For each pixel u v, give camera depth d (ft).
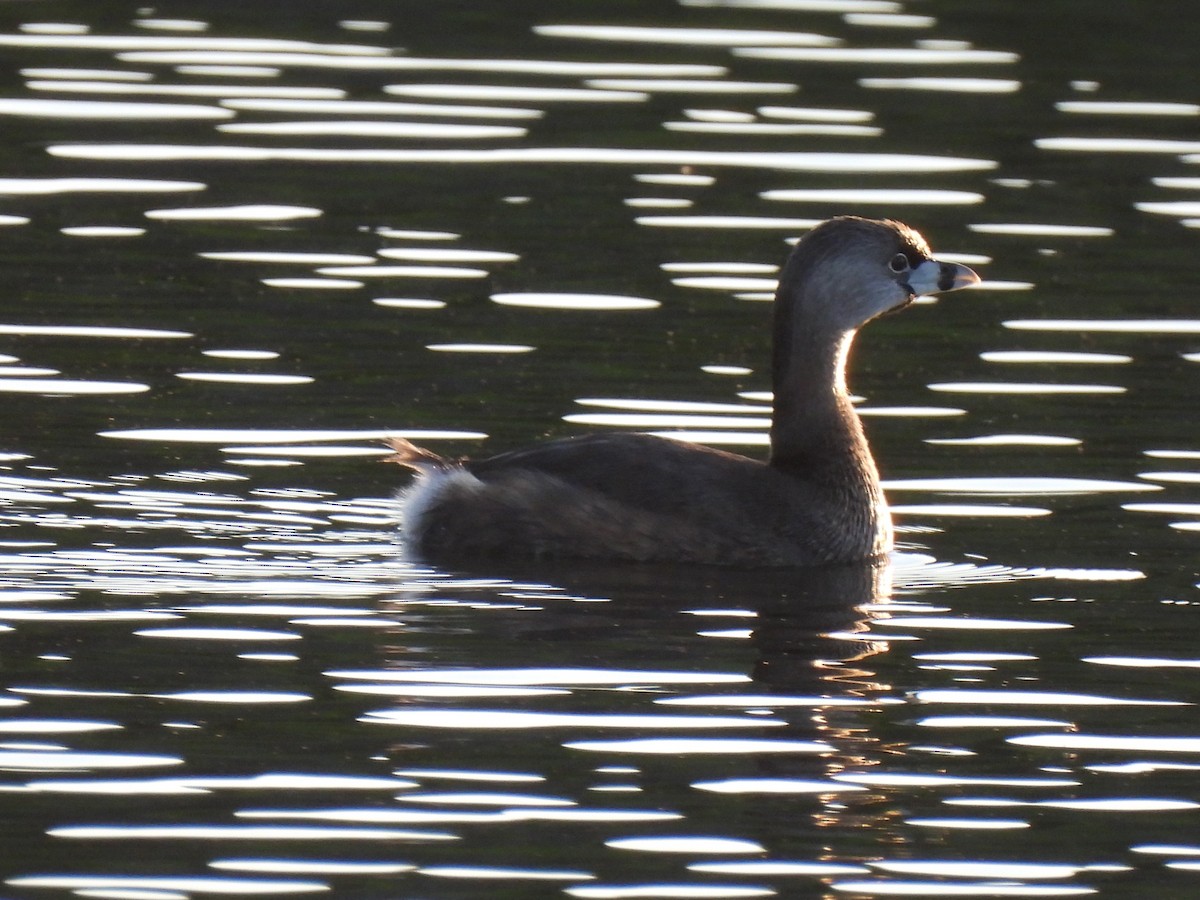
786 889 29.25
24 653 37.14
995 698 36.37
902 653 38.58
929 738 34.55
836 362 46.93
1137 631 39.91
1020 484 49.26
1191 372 57.31
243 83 83.15
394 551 44.60
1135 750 34.30
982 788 32.68
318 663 37.11
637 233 68.39
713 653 38.29
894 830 31.14
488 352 57.41
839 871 29.78
